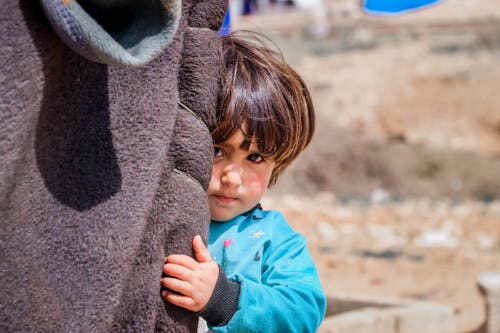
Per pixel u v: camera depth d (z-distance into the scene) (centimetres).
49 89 156
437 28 2770
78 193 163
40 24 151
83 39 145
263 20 2698
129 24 158
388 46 2658
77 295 161
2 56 148
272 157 225
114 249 165
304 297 214
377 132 2109
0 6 147
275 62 229
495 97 2319
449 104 2295
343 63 2505
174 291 183
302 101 231
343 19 2827
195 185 186
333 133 2034
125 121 172
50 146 160
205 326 225
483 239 1326
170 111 179
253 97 216
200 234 188
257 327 201
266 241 229
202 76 190
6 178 148
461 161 2039
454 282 1026
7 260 152
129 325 177
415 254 1208
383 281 1038
